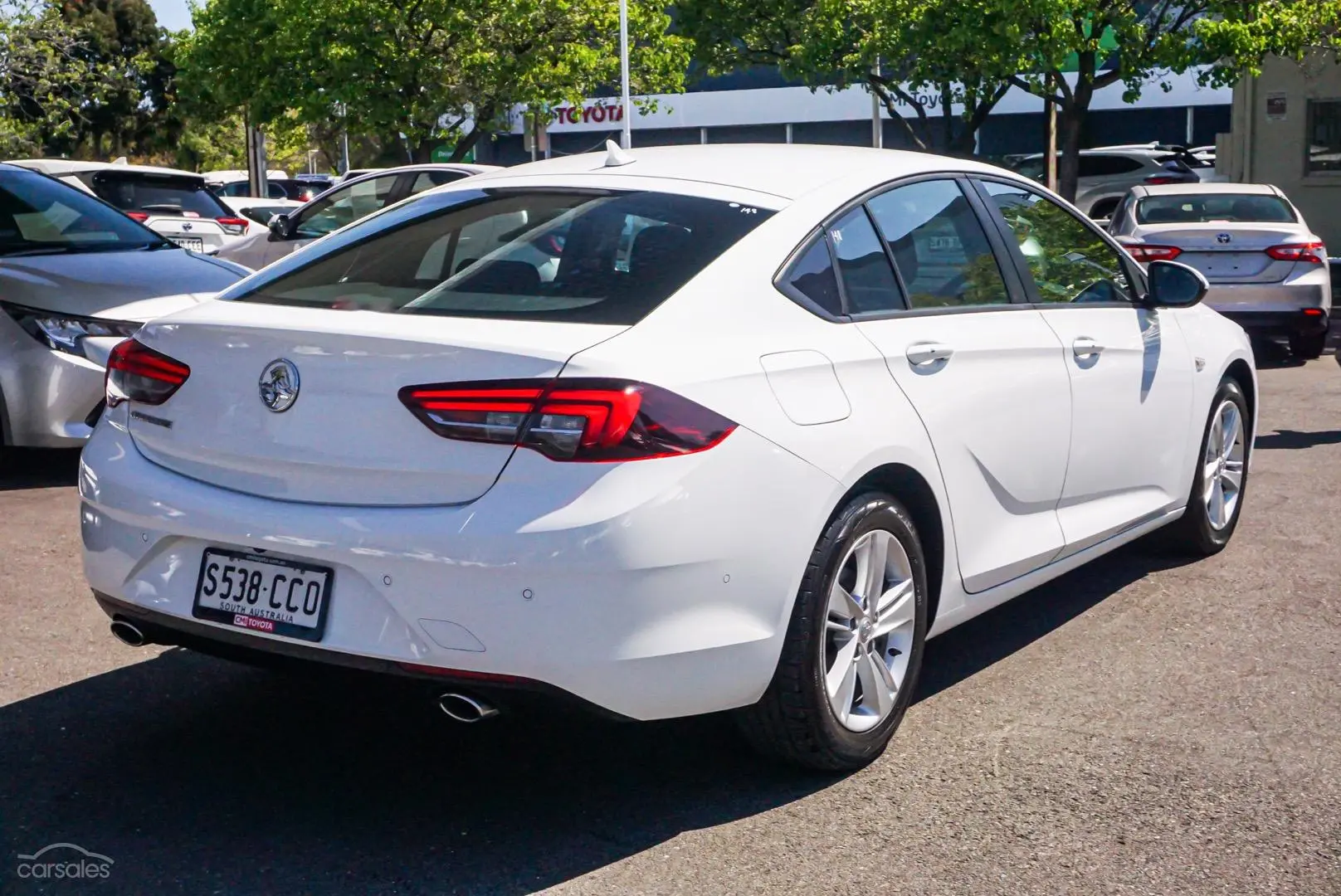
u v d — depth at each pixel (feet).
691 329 10.96
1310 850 10.72
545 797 11.78
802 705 11.44
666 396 10.30
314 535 10.43
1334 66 76.48
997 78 65.72
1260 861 10.55
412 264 12.21
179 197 47.88
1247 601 17.43
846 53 74.64
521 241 12.14
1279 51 61.77
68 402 23.34
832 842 10.91
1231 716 13.53
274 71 83.97
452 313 11.11
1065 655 15.43
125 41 174.70
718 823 11.27
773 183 12.85
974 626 16.55
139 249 26.55
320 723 13.39
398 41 81.05
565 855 10.72
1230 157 85.15
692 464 10.32
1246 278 40.16
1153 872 10.38
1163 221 42.55
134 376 11.78
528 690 10.11
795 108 146.00
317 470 10.64
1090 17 61.52
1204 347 18.33
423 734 13.14
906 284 13.20
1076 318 15.51
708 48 80.23
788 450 11.02
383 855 10.71
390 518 10.25
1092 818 11.30
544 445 10.02
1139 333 16.67
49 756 12.52
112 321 23.56
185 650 15.44
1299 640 15.85
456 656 10.09
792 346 11.54
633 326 10.74
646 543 10.06
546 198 12.80
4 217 25.89
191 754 12.60
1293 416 32.07
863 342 12.22
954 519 13.15
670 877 10.36
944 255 13.93
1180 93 132.36
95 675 14.61
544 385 10.07
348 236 13.23
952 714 13.65
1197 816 11.31
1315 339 42.01
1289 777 12.07
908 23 65.57
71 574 18.43
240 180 117.08
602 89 152.05
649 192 12.62
